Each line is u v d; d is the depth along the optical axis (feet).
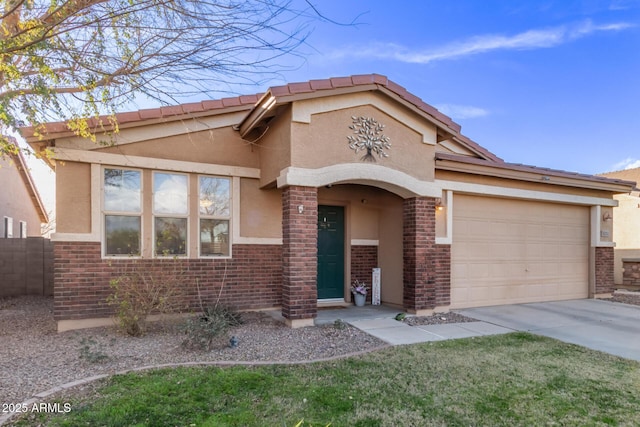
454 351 18.93
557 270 36.24
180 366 15.96
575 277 37.32
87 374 14.94
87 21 14.80
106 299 23.38
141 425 11.14
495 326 24.79
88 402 12.46
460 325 24.90
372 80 24.77
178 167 25.75
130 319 20.79
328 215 32.27
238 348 18.79
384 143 25.99
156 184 25.43
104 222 23.85
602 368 16.84
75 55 15.43
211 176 27.04
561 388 14.57
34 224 67.41
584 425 11.84
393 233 31.50
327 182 23.94
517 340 21.29
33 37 14.42
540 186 34.53
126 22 15.21
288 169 22.99
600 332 23.43
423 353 18.53
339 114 24.62
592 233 38.17
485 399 13.51
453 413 12.42
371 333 22.29
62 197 22.74
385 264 32.40
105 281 23.49
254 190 28.30
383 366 16.58
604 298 37.52
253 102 27.78
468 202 31.86
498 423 11.85
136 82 16.34
